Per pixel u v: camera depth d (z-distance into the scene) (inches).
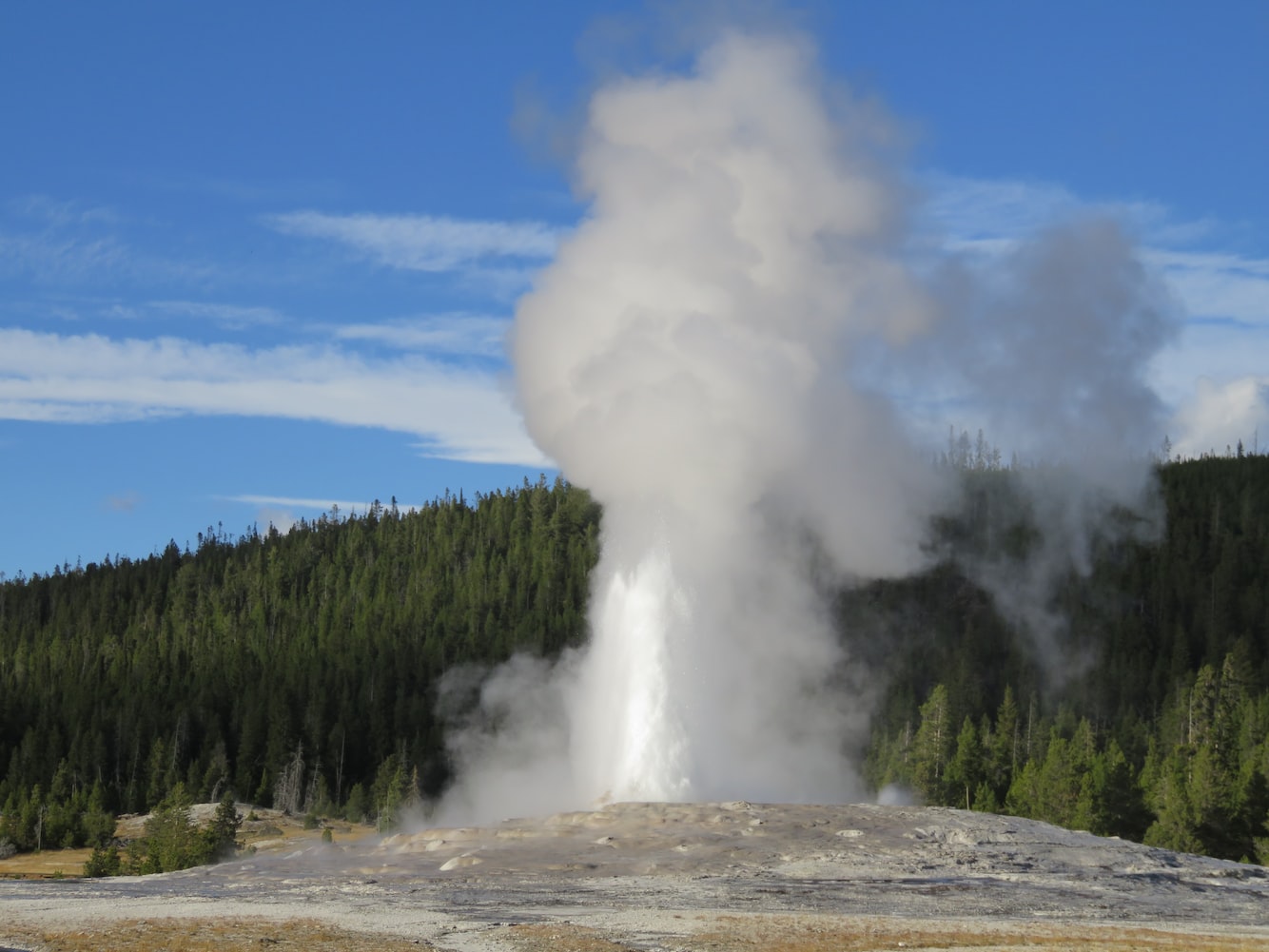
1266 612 6988.2
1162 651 6761.8
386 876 2234.3
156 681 7155.5
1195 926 1824.6
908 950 1519.4
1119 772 3998.5
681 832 2490.2
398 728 6363.2
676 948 1528.1
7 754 6250.0
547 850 2368.4
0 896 2116.1
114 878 2509.8
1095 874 2297.0
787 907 1894.7
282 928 1647.4
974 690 6181.1
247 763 6151.6
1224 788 3769.7
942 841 2482.8
